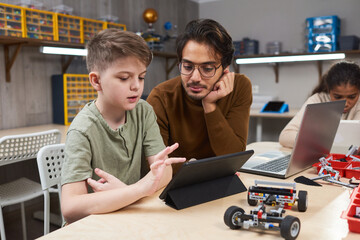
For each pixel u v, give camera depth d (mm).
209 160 804
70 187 846
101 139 957
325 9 3973
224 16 4645
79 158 874
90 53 889
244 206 829
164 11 4227
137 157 1038
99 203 790
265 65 4379
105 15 3449
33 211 2705
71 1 3098
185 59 1043
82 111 972
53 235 679
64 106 2887
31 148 1973
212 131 1199
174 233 683
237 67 4523
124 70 833
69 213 810
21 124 2801
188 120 1287
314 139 1091
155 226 717
